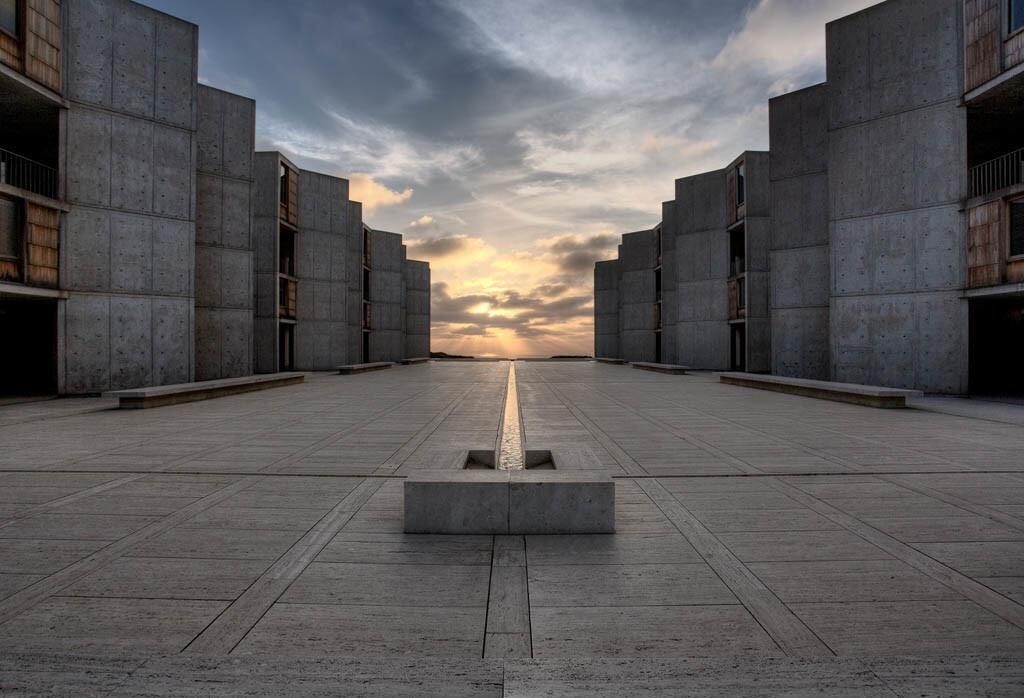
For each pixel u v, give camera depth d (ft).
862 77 61.26
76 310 55.06
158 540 14.82
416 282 171.73
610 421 37.22
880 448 27.45
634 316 145.28
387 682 8.17
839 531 15.60
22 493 19.35
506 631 10.09
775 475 22.02
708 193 106.01
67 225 54.44
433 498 15.25
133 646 9.53
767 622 10.50
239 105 78.69
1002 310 64.23
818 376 76.54
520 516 15.21
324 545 14.43
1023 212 48.80
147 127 60.23
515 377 87.15
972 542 14.82
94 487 20.15
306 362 102.73
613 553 13.91
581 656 9.20
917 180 57.47
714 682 8.23
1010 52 49.19
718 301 104.37
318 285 104.42
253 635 9.93
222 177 77.20
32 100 52.80
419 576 12.52
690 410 43.34
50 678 8.30
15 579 12.37
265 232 90.94
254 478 21.48
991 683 8.28
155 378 60.44
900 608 11.10
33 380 61.62
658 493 19.42
